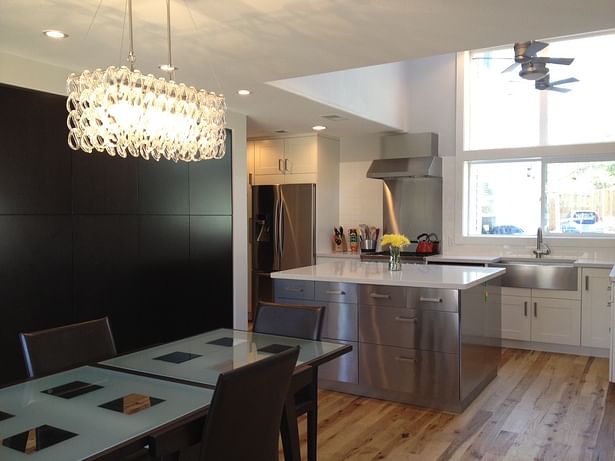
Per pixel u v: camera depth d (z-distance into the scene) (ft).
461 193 20.62
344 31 9.38
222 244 16.39
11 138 10.81
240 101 15.16
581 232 19.11
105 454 4.74
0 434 5.18
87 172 12.37
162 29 9.23
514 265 17.61
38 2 8.00
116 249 13.09
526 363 15.85
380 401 12.63
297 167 21.62
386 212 21.97
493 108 20.47
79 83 7.78
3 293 10.73
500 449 9.96
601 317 16.40
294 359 6.07
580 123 18.90
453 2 8.07
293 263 21.49
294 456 7.52
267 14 8.58
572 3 8.05
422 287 11.95
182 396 6.20
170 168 14.60
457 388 11.71
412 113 21.47
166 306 14.48
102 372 7.19
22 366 11.03
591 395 12.86
